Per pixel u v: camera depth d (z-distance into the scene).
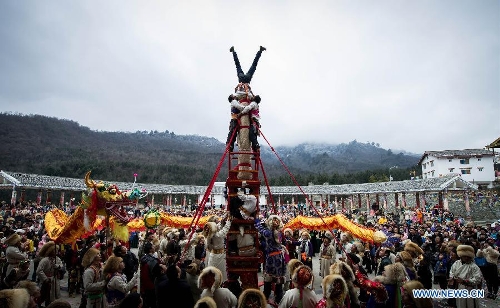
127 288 6.38
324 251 12.34
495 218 33.88
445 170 54.31
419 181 38.81
